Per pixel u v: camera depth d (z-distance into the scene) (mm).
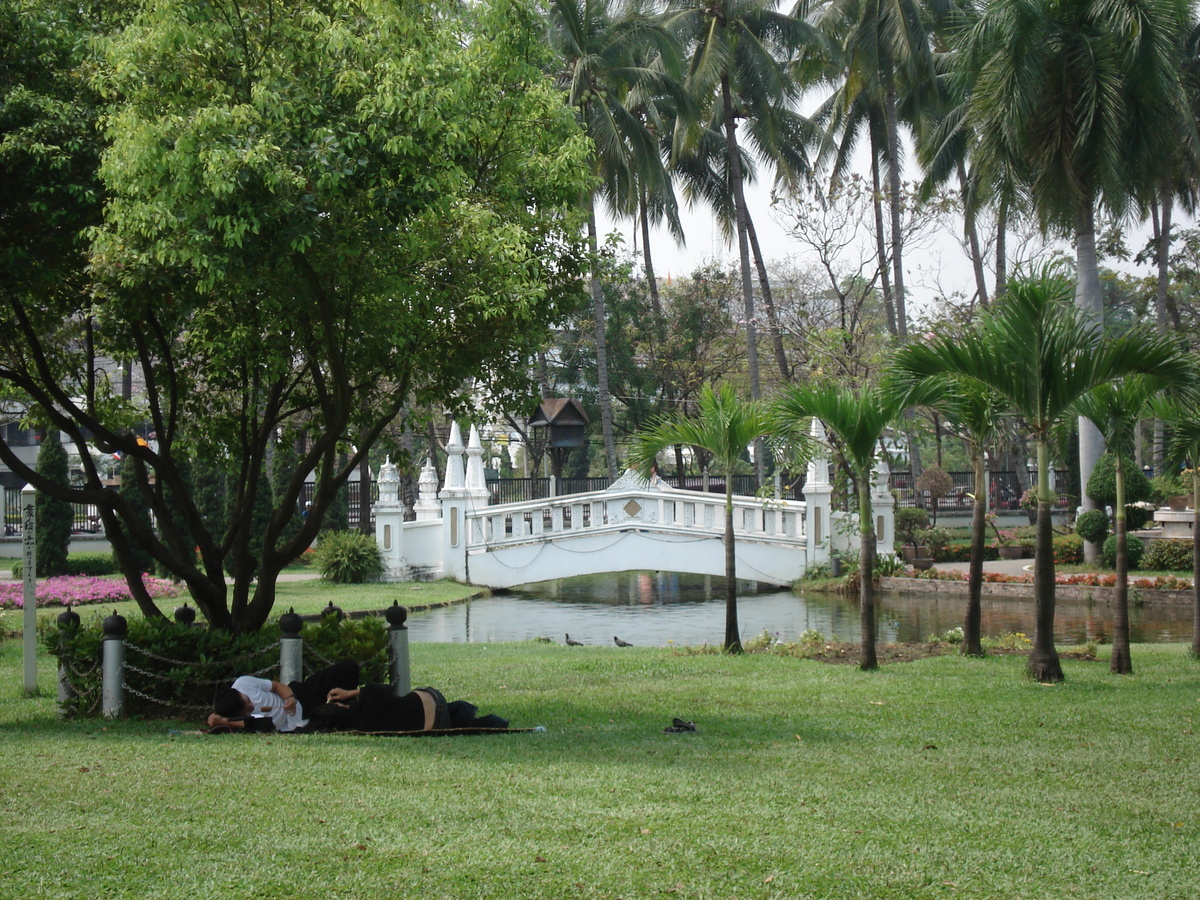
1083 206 23516
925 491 38406
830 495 27188
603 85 31641
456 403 11125
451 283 9672
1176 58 23188
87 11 9523
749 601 24328
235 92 8742
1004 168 24391
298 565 32938
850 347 31609
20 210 9000
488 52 9961
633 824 5227
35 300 10266
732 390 14203
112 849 4824
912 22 31672
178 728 8758
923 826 5238
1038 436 10672
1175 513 28375
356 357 10367
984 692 10094
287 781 6180
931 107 36062
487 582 27828
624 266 11461
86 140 8891
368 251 8930
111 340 11492
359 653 9961
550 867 4574
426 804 5609
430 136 8359
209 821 5281
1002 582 23875
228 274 8664
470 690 11445
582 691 11039
